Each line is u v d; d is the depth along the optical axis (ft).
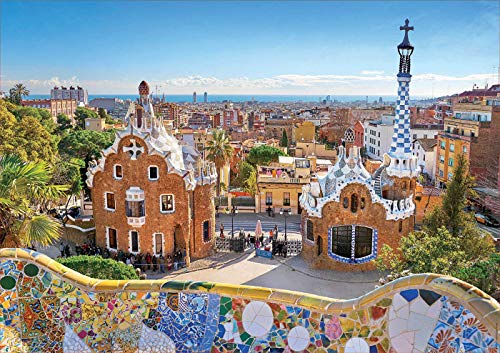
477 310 26.68
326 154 329.11
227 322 35.99
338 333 33.30
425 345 29.19
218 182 236.43
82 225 165.99
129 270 100.48
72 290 37.06
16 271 37.17
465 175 125.59
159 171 139.74
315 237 141.38
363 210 136.56
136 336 36.65
